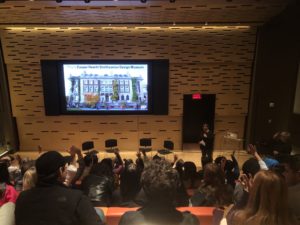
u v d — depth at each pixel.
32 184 2.68
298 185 2.32
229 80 9.79
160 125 10.05
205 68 9.70
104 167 4.16
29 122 9.95
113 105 9.76
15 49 9.38
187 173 4.80
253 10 7.54
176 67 9.66
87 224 1.58
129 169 3.69
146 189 1.32
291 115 9.43
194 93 9.84
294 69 9.26
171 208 1.31
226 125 10.17
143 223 1.28
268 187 1.43
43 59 9.43
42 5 6.95
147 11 7.58
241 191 2.98
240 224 1.52
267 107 9.68
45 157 1.68
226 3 6.80
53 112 9.72
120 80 9.62
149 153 9.98
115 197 3.77
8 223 1.93
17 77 9.61
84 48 9.41
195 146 10.50
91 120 9.90
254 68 9.59
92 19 8.38
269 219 1.40
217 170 3.12
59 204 1.57
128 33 9.37
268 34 9.29
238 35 9.44
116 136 10.04
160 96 9.76
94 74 9.56
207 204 3.06
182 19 8.43
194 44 9.48
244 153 9.97
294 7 7.54
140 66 9.55
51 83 9.55
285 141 4.79
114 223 2.81
